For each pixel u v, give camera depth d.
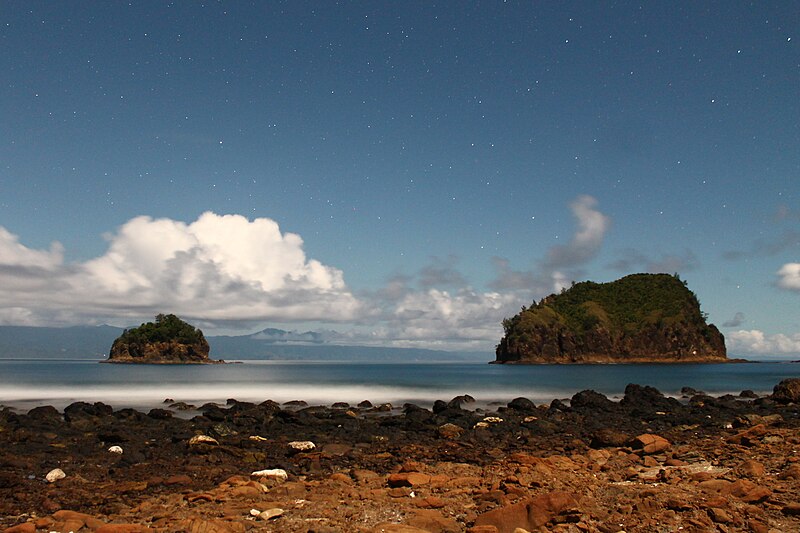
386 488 12.95
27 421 27.45
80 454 18.78
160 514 10.61
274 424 28.34
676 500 10.18
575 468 15.32
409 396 55.09
